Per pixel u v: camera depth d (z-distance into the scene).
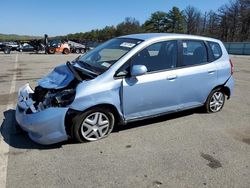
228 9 71.62
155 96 4.90
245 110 6.52
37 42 35.53
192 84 5.41
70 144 4.43
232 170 3.84
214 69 5.77
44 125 4.07
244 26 69.06
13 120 5.55
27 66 15.98
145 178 3.58
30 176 3.57
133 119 4.82
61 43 34.22
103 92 4.36
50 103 4.24
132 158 4.07
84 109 4.27
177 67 5.19
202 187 3.44
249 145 4.62
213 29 77.00
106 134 4.70
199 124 5.48
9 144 4.43
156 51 4.92
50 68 14.92
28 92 4.98
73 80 4.41
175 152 4.30
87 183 3.45
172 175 3.67
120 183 3.47
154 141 4.66
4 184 3.40
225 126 5.44
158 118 5.71
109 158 4.05
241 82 10.77
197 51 5.55
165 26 89.25
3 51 32.53
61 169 3.74
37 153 4.14
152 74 4.83
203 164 3.97
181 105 5.39
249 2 68.50
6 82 10.12
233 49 46.22
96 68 4.62
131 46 4.80
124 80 4.53
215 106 6.16
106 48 5.23
